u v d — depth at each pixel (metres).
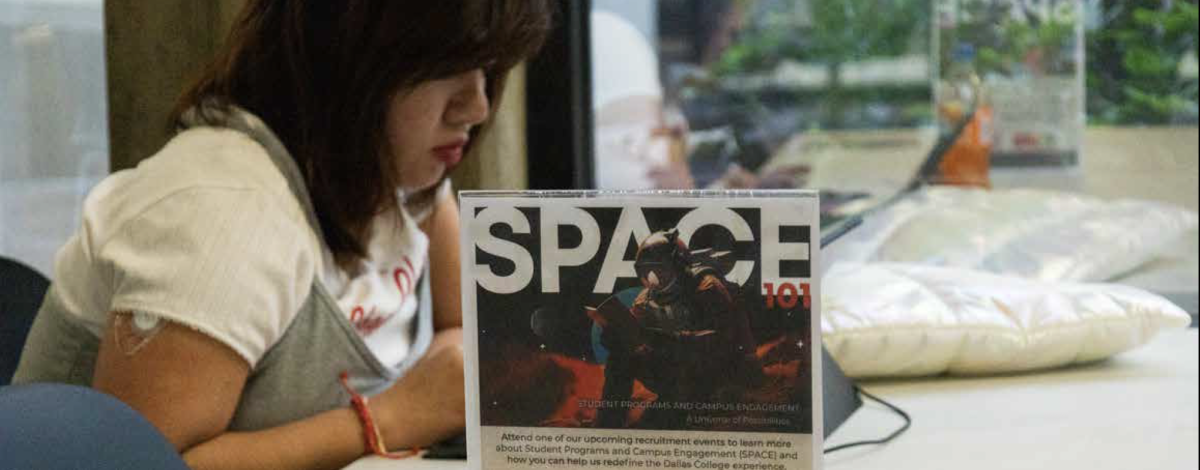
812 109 2.38
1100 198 1.81
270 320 0.99
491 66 1.08
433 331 1.50
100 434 0.63
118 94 1.59
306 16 1.03
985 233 1.66
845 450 0.93
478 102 1.09
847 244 1.41
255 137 1.07
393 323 1.20
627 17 2.17
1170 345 1.32
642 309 0.64
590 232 0.64
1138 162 1.86
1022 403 1.08
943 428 0.99
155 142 1.59
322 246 1.08
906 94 2.30
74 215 2.00
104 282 1.02
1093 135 1.91
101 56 1.95
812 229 0.62
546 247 0.64
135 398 0.94
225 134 1.06
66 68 1.96
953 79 2.10
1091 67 1.91
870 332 1.14
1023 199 1.80
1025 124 1.98
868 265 1.34
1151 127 1.86
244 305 0.96
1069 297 1.21
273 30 1.08
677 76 2.30
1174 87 1.83
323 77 1.04
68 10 1.94
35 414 0.60
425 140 1.08
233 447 0.98
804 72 2.38
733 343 0.63
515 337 0.65
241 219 0.98
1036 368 1.21
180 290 0.94
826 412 0.97
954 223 1.70
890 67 2.32
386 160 1.06
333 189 1.06
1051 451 0.91
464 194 0.65
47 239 2.01
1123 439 0.94
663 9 2.23
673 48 2.27
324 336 1.05
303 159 1.06
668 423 0.65
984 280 1.28
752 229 0.63
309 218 1.07
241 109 1.08
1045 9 1.94
